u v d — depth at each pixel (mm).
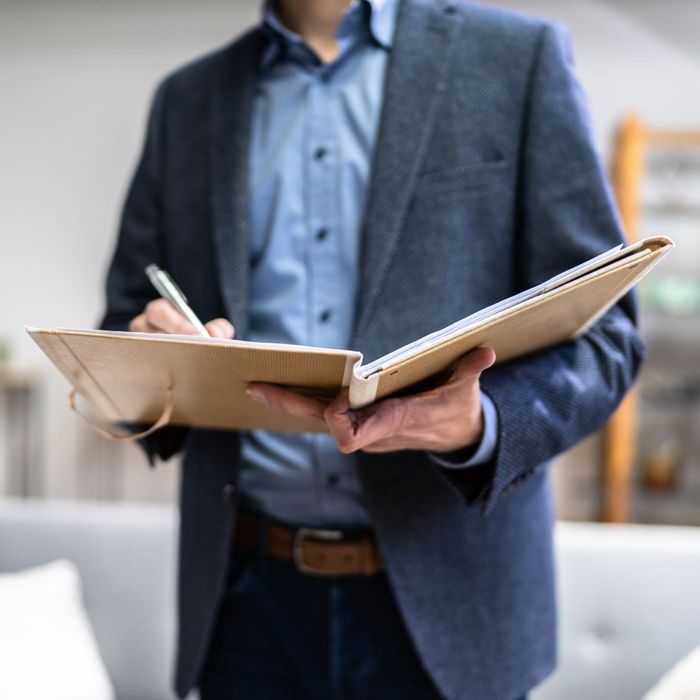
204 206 959
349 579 909
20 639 1468
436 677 833
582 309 687
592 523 3711
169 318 805
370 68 935
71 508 1724
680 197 3693
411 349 590
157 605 1629
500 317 580
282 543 928
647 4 3691
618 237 834
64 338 592
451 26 909
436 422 676
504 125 871
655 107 3730
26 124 3771
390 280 844
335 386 625
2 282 3777
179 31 3760
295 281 919
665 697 1218
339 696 924
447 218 850
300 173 935
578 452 3725
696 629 1476
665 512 3691
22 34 3773
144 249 1038
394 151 860
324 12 957
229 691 968
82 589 1640
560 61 885
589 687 1479
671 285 3697
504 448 732
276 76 986
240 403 729
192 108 1014
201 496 938
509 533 874
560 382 778
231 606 967
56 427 3756
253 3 3748
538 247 851
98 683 1497
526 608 877
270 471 920
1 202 3781
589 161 855
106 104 3766
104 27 3768
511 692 853
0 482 3727
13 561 1653
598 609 1500
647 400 3762
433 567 842
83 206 3771
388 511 836
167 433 936
